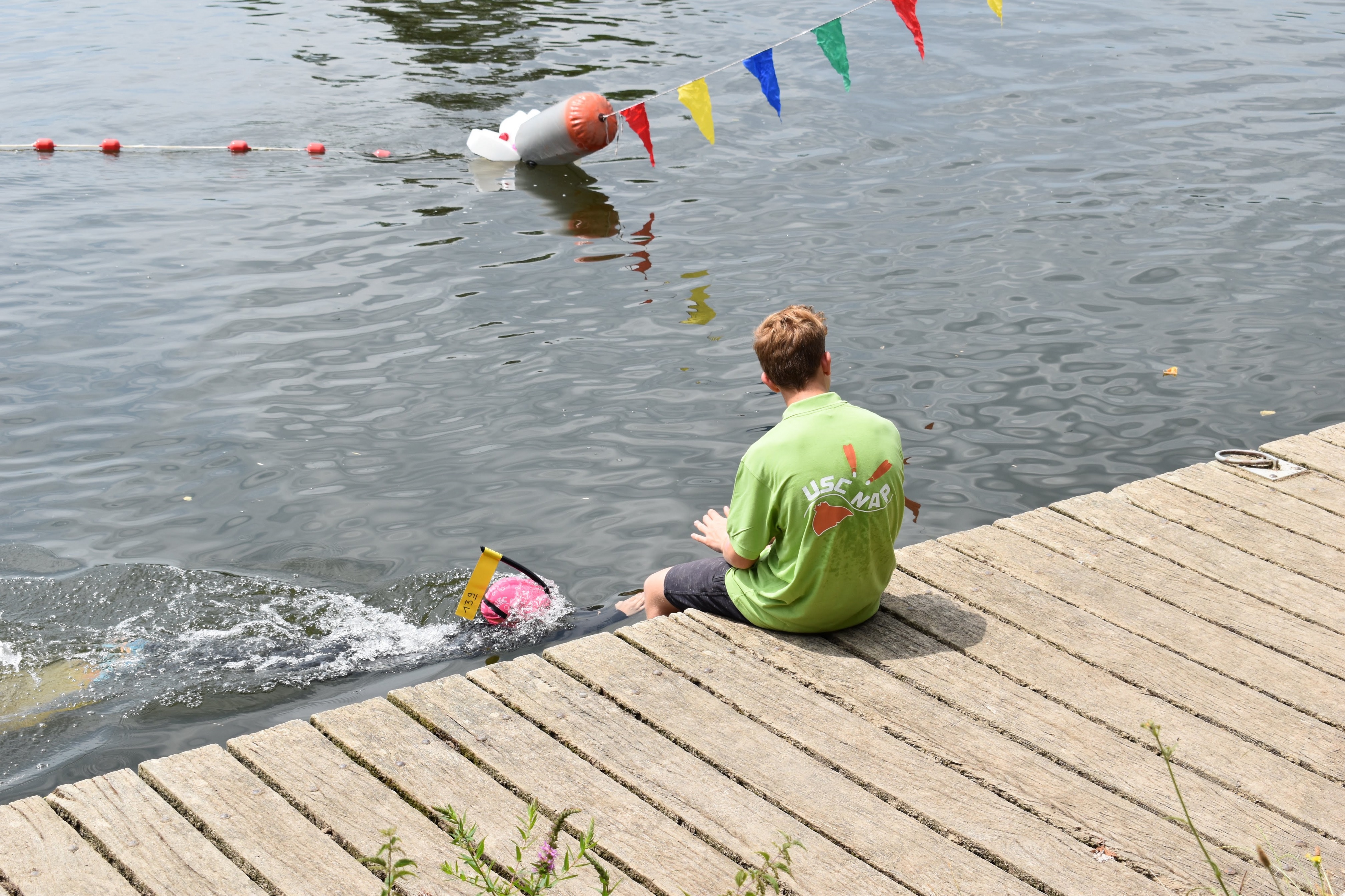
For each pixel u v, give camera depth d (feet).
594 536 19.21
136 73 49.96
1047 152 38.88
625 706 11.89
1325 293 28.43
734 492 12.98
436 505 20.11
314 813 10.16
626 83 47.55
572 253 31.99
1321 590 14.32
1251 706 12.07
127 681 15.58
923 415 22.91
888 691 12.20
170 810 10.19
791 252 31.60
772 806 10.48
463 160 40.42
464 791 10.53
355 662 16.06
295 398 23.98
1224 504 16.49
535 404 23.68
